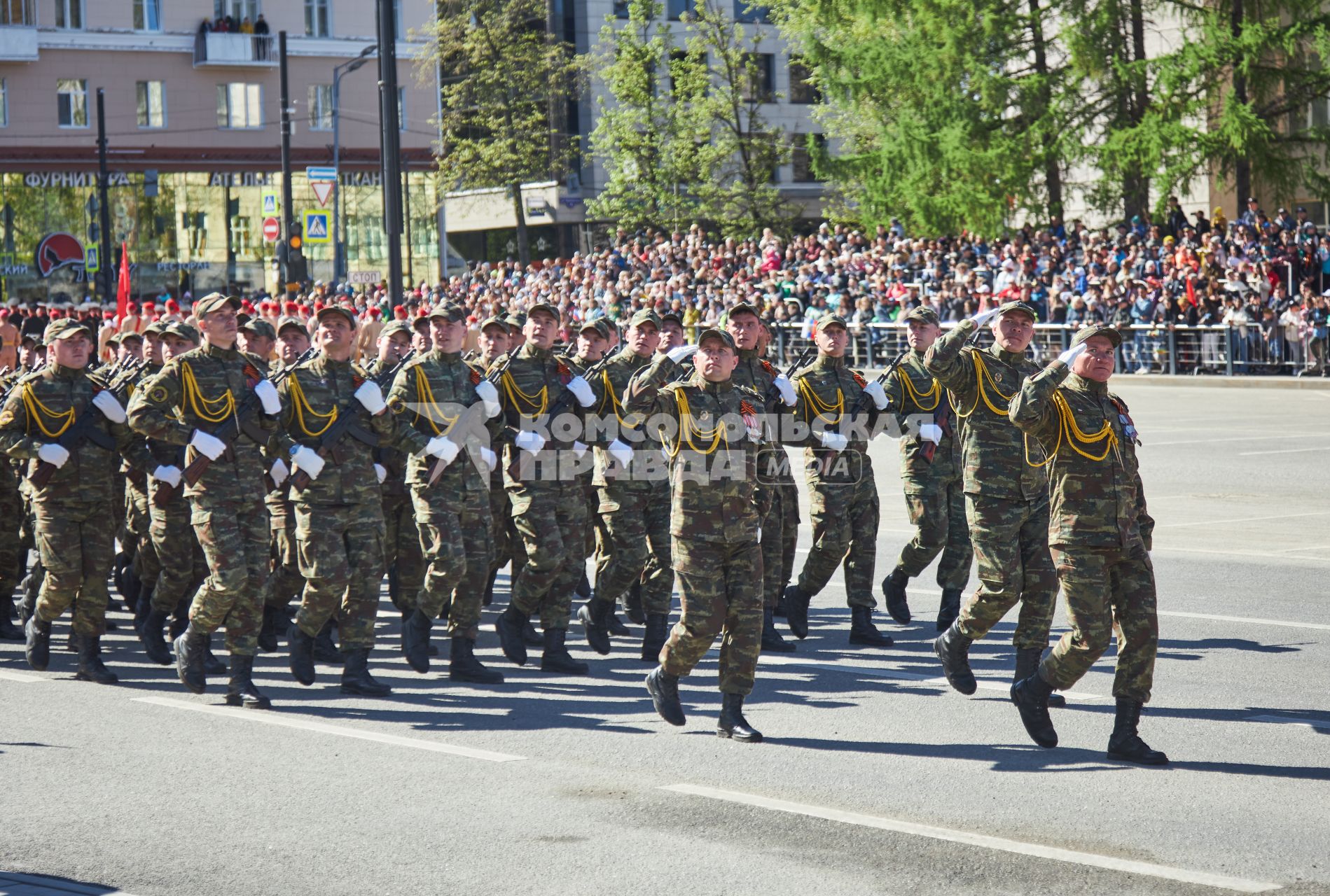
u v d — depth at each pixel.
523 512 14.66
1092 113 59.25
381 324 21.38
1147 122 55.53
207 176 81.06
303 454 13.44
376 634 16.97
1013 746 11.55
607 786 10.56
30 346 18.83
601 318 16.16
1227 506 24.06
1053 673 11.30
